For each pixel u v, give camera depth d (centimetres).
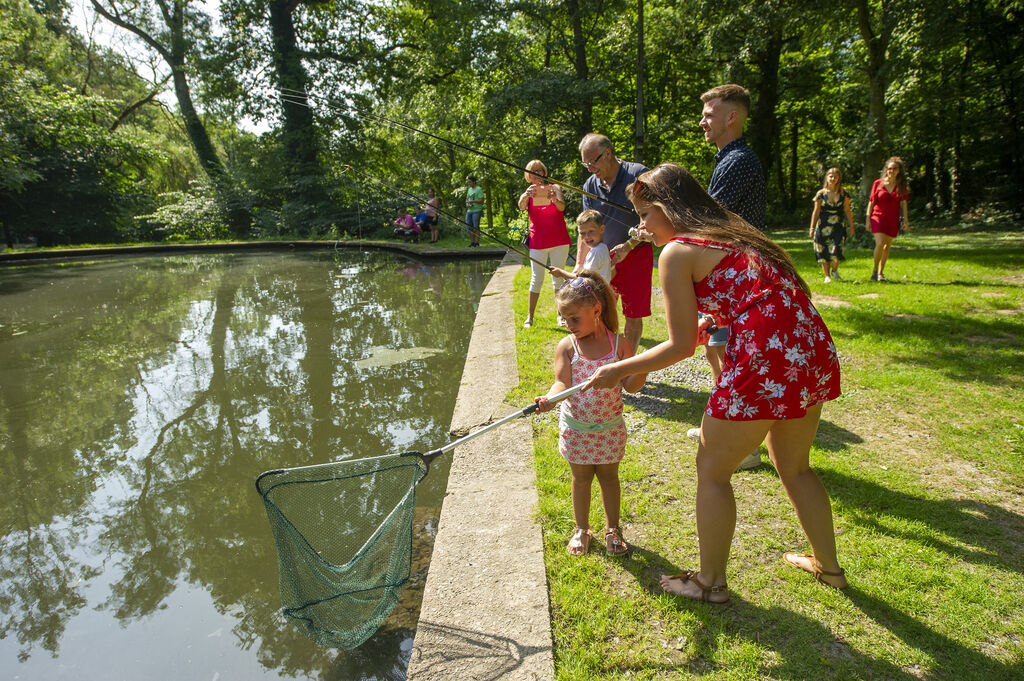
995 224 1762
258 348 672
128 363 635
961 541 251
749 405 197
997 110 1850
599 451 243
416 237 1794
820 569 231
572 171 1991
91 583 288
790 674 191
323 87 2217
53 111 2181
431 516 315
